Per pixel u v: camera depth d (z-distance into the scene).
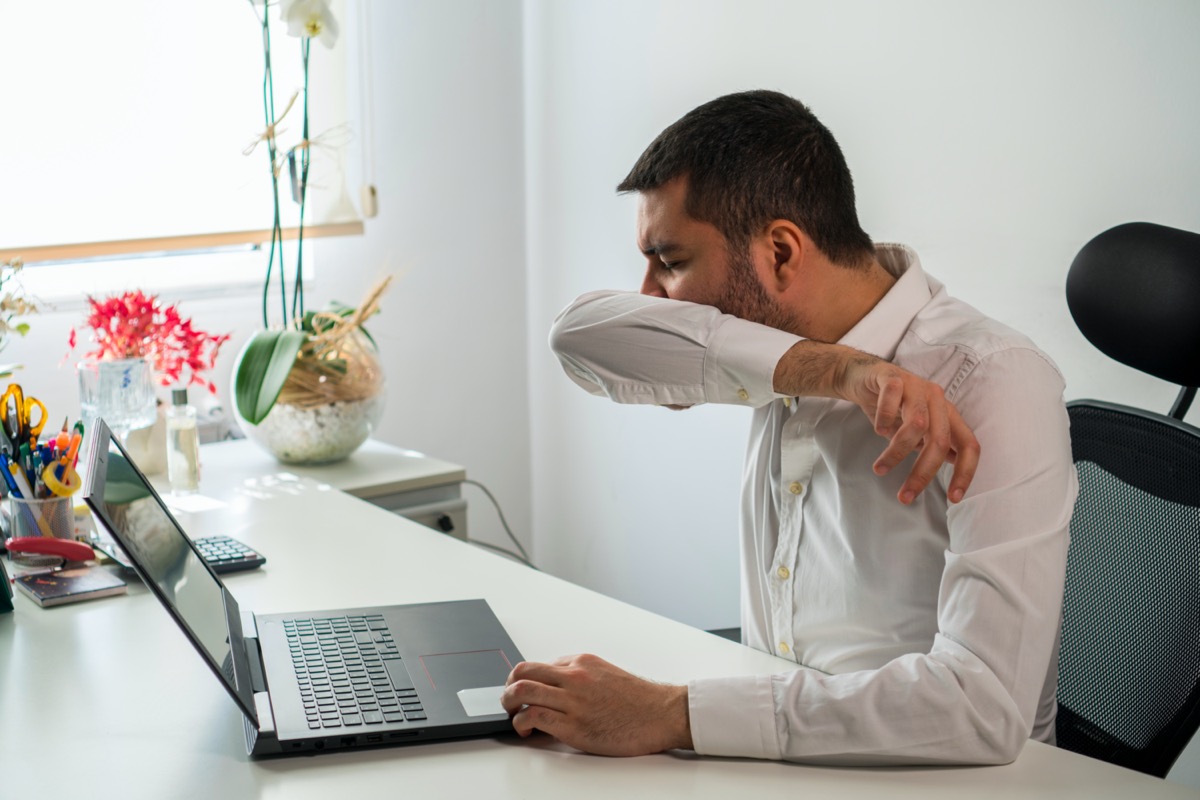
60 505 1.45
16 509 1.45
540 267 2.99
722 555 2.55
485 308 2.98
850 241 1.12
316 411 1.95
